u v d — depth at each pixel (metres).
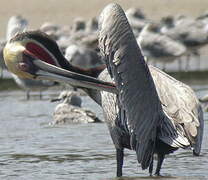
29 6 54.00
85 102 23.50
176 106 11.93
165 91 12.21
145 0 55.94
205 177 12.60
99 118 20.23
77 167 13.76
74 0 55.09
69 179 12.73
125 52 11.43
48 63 12.62
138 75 11.45
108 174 13.03
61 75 12.39
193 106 11.97
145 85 11.51
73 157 14.76
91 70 12.81
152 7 54.66
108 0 55.09
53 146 16.09
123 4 55.22
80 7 53.59
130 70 11.42
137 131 11.48
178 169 13.35
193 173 12.97
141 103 11.48
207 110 20.41
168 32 42.50
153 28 40.31
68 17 51.72
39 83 26.44
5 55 12.62
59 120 19.55
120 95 11.48
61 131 18.19
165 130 11.69
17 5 54.19
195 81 31.45
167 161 14.12
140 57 11.53
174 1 55.28
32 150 15.70
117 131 12.21
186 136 11.48
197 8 53.81
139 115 11.48
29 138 17.30
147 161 11.66
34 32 12.60
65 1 54.91
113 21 11.53
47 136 17.50
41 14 52.34
